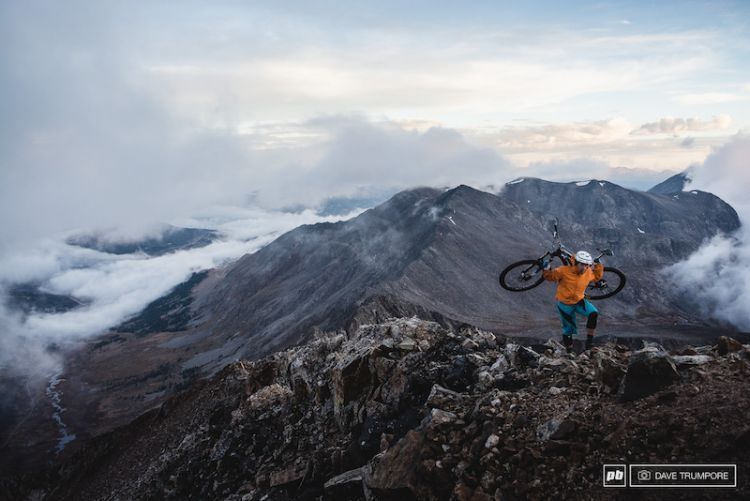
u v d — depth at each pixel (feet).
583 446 29.40
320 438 56.70
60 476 275.18
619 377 34.76
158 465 89.10
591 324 41.81
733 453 24.97
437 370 50.26
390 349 56.95
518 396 36.83
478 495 29.78
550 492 28.09
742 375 30.25
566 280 41.75
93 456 266.16
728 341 35.68
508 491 29.30
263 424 67.56
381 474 35.73
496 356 49.96
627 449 28.09
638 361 32.94
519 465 30.45
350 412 54.85
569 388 36.22
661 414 29.22
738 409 27.25
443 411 38.63
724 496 23.12
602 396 34.01
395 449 36.78
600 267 42.01
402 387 51.26
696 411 28.35
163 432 214.28
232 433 68.74
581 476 28.04
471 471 31.94
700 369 32.27
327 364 71.56
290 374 84.23
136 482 97.19
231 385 172.96
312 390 67.67
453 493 30.55
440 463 33.24
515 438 32.48
